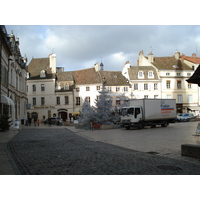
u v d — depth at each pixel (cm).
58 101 5847
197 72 1007
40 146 1409
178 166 807
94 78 5756
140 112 2708
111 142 1592
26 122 4291
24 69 4697
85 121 3038
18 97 4206
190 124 3206
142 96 5681
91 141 1691
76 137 2000
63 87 5866
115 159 949
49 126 4006
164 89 5728
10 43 3428
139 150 1216
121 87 5631
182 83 5794
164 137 1761
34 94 5944
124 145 1424
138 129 2678
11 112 3381
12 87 3525
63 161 920
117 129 2786
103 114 2953
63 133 2455
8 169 789
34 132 2614
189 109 5747
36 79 5950
